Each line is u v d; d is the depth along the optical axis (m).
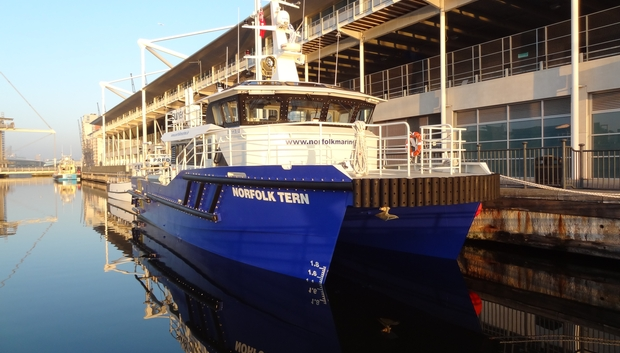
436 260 8.19
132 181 17.31
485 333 5.45
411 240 8.52
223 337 5.43
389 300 6.75
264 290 7.31
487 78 15.18
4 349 5.19
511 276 7.99
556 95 12.37
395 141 17.97
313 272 6.66
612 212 8.05
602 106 11.59
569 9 16.12
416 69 17.73
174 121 13.26
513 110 13.71
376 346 5.02
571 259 8.71
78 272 9.05
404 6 14.55
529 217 9.41
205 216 8.68
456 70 16.39
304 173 6.44
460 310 6.29
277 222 7.07
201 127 9.78
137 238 13.34
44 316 6.36
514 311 6.25
